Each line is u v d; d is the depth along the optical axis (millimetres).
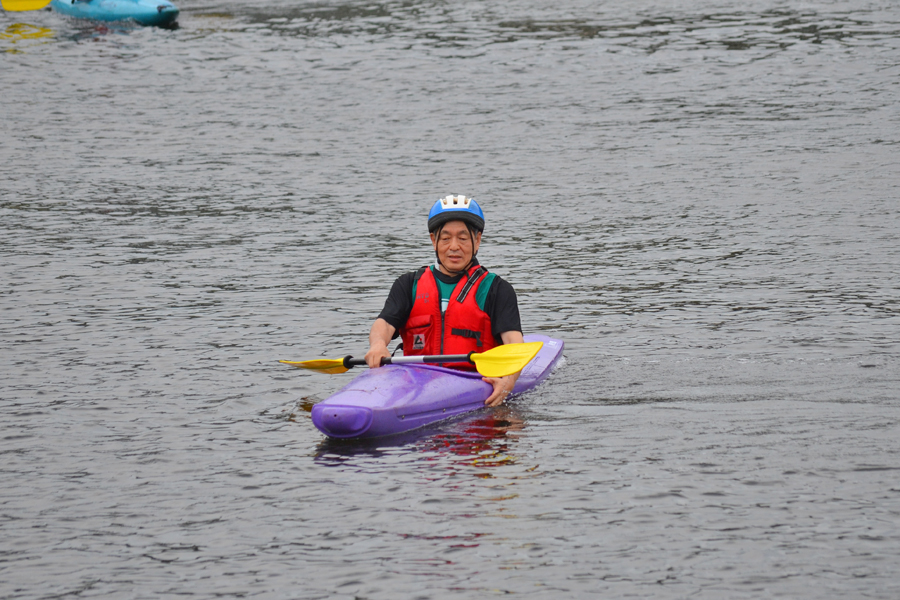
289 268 33156
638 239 36406
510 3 94500
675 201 41719
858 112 56406
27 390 21766
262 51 76938
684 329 26094
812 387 21141
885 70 65750
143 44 79875
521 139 53469
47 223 39438
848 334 25156
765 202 41062
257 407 20750
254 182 46219
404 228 38375
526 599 12742
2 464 17641
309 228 38594
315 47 77875
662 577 13195
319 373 23062
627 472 16734
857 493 15633
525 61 71875
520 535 14492
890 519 14695
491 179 46125
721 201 41469
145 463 17656
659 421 19297
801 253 33844
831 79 64250
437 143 53062
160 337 25891
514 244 36125
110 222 39688
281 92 65438
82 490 16500
